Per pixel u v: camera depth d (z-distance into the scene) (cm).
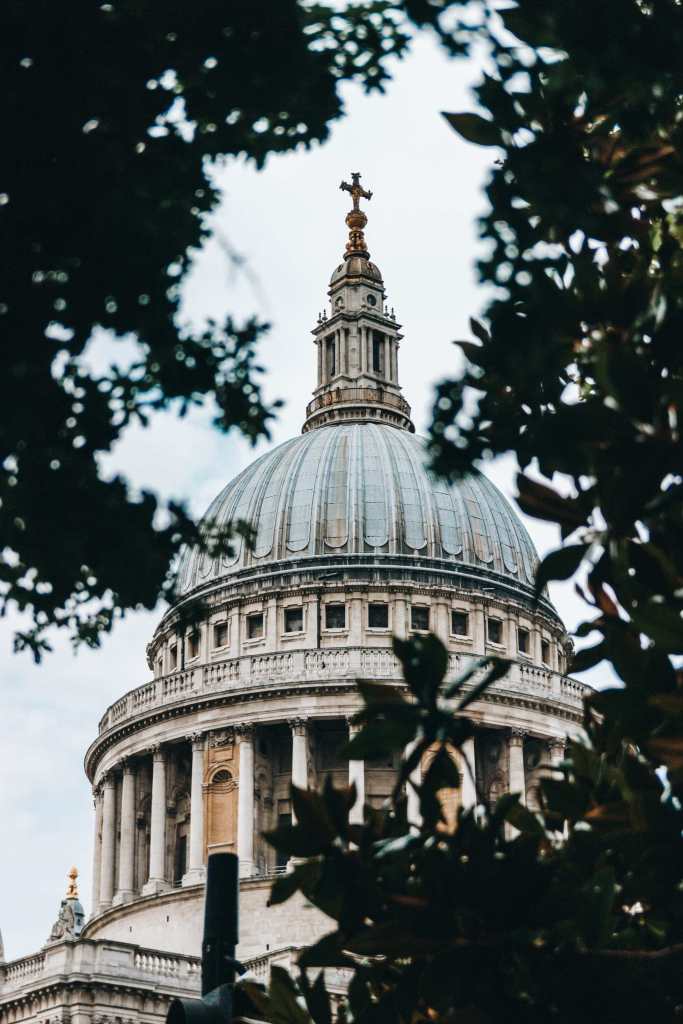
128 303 2231
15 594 2517
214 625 15188
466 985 1745
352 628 14762
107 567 2361
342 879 1809
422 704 1781
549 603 15750
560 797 2078
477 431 2041
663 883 1830
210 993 2458
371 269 17688
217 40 2262
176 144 2339
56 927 12362
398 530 15225
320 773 14300
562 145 1983
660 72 1944
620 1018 1745
